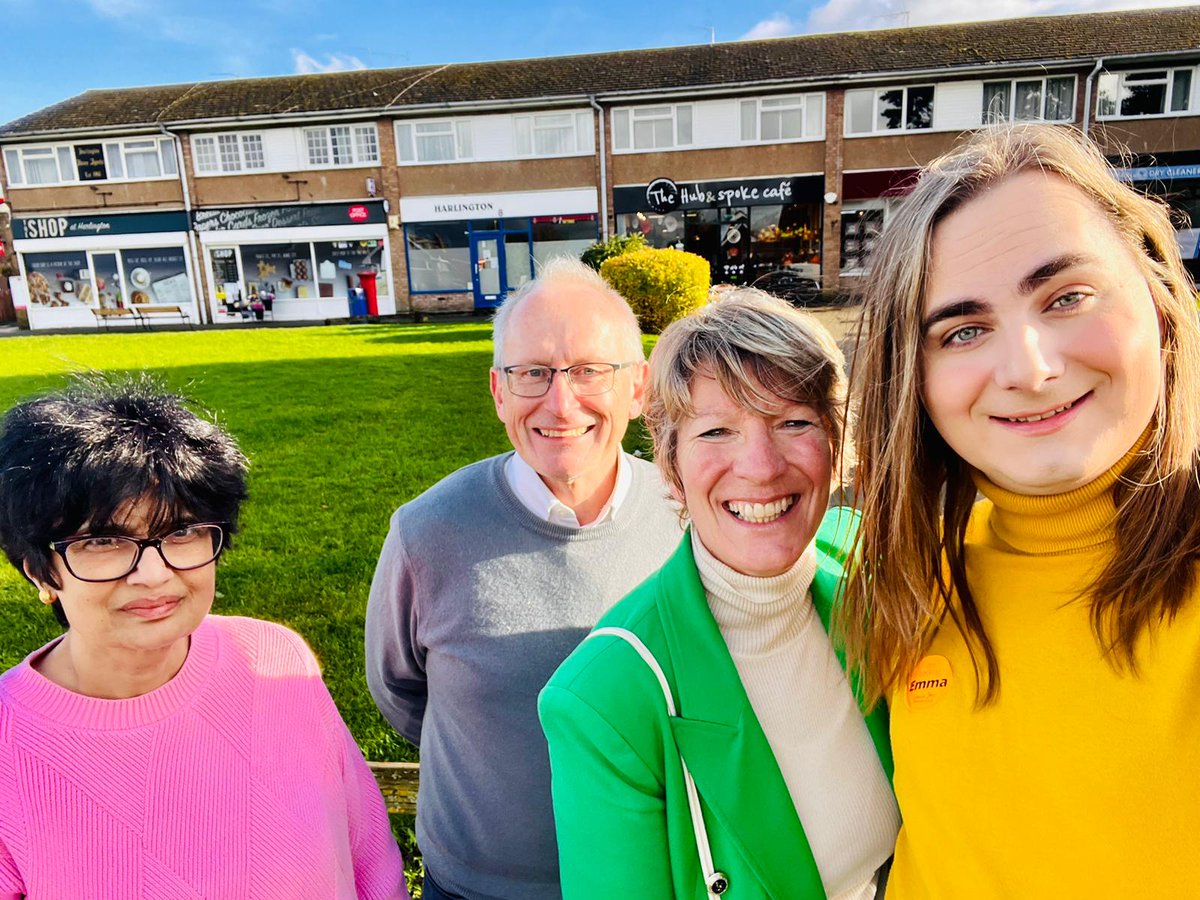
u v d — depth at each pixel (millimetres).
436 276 23906
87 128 23094
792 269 22391
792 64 22266
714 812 1248
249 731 1440
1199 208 20266
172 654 1389
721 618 1352
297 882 1401
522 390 1896
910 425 1151
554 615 1901
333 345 14328
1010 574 1193
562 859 1331
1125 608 1060
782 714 1345
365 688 3367
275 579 4402
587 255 17281
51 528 1200
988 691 1162
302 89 24812
